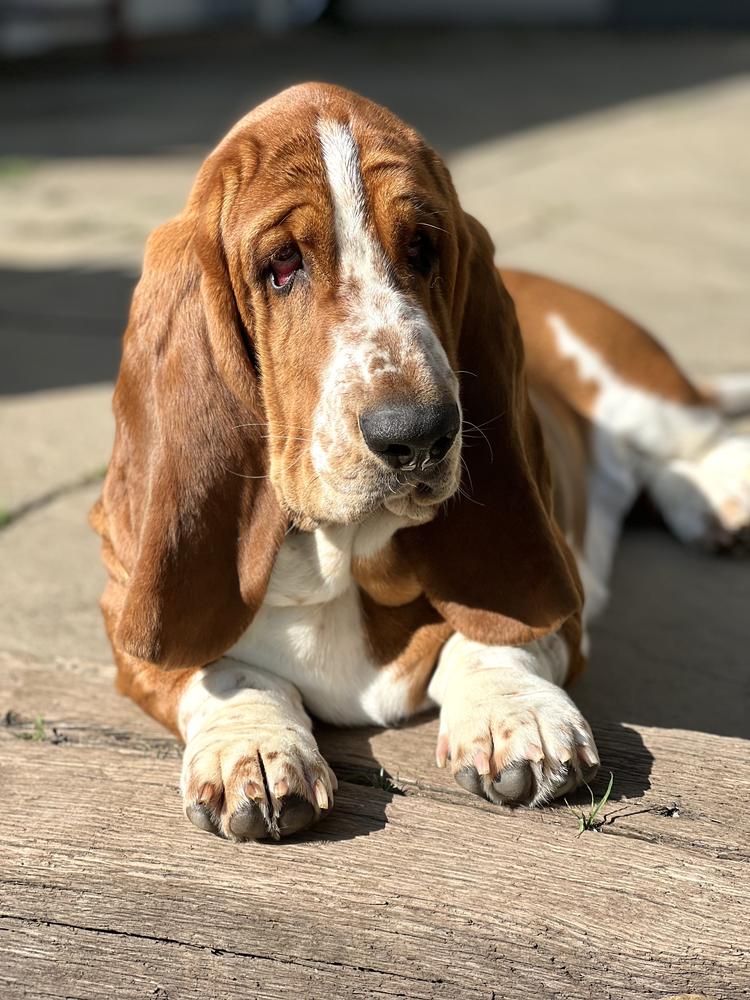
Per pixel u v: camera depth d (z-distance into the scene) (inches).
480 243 27.2
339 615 26.9
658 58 204.8
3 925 22.3
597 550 39.7
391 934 21.7
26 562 38.8
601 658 33.7
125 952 21.7
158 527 24.8
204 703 25.9
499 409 26.6
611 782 24.6
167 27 245.4
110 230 86.7
